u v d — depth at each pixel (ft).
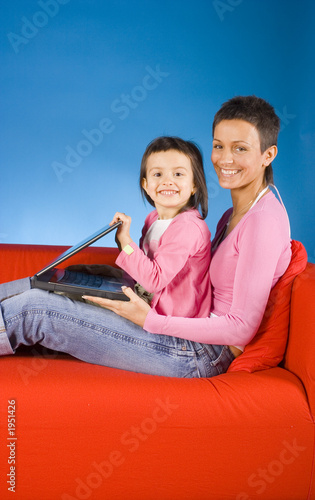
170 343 4.39
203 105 17.22
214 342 4.32
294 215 16.83
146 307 4.34
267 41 16.76
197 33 16.90
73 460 3.93
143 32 16.87
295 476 4.07
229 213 5.20
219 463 4.00
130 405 3.92
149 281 4.48
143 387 4.01
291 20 16.52
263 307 4.25
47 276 4.49
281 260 4.42
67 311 4.24
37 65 16.80
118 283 4.92
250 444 4.00
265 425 3.98
